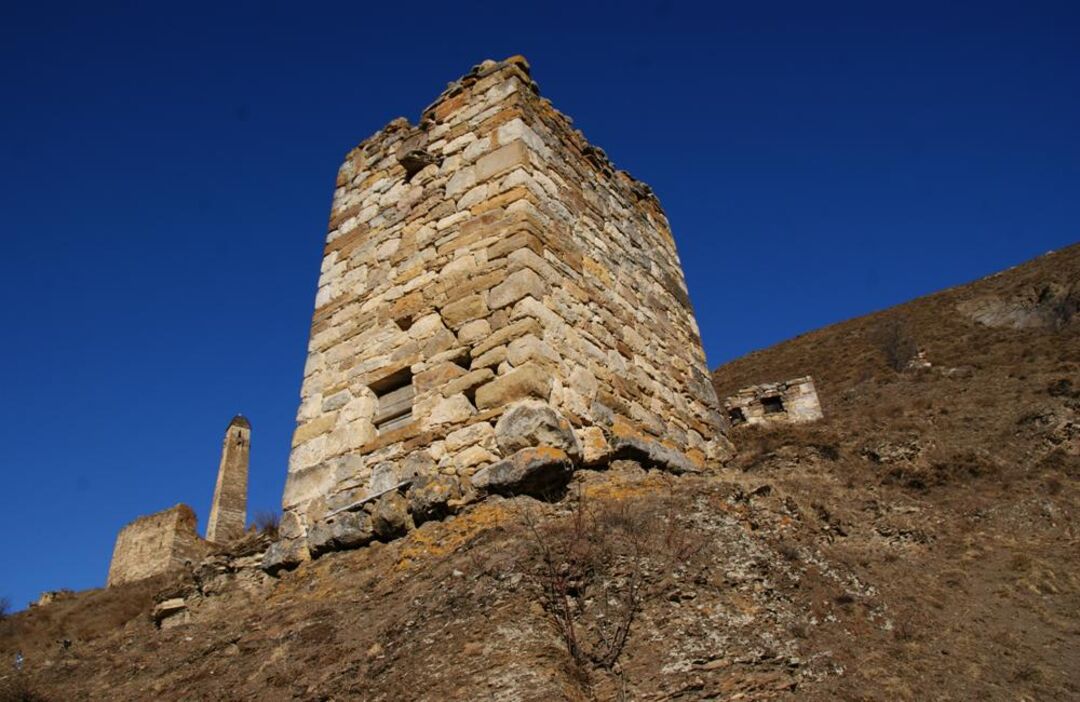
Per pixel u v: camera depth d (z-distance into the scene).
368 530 9.25
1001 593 8.79
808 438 18.17
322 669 6.38
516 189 10.60
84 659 8.81
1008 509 12.70
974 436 18.34
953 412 21.17
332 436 10.51
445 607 6.51
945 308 42.94
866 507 11.77
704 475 10.81
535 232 10.38
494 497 8.66
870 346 41.34
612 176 13.58
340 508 9.84
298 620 7.71
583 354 10.26
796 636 6.10
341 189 13.02
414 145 12.24
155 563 33.31
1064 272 38.94
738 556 6.85
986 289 43.97
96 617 15.27
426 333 10.34
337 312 11.62
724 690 5.32
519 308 9.63
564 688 5.14
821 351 43.81
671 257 14.44
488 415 9.20
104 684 7.78
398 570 8.27
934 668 6.32
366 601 7.64
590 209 12.25
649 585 6.24
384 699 5.52
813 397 26.02
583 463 9.23
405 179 12.03
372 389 10.55
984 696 6.02
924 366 32.00
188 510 35.16
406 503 9.16
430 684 5.46
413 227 11.42
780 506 8.96
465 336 9.92
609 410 10.23
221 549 11.34
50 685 8.15
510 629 5.81
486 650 5.63
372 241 11.86
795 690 5.48
